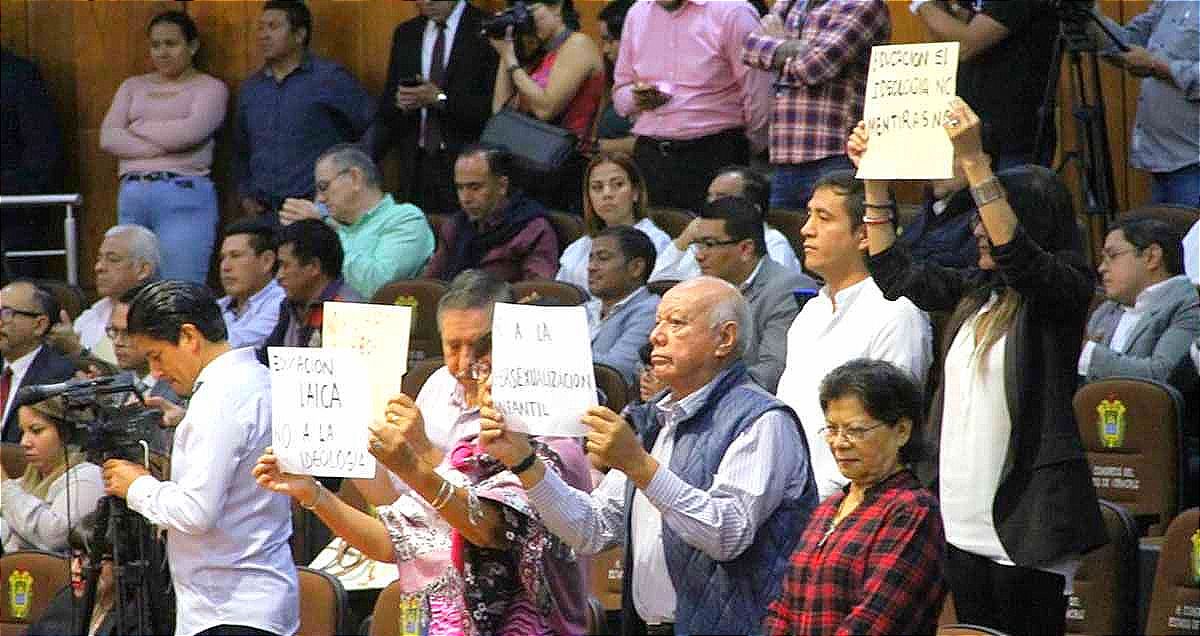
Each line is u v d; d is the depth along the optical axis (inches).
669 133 576.1
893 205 314.7
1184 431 410.0
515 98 632.4
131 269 554.6
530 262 564.1
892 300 315.9
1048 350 296.8
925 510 263.0
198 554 315.9
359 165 575.5
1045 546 290.8
